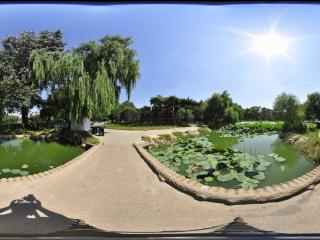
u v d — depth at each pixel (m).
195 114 26.91
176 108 26.69
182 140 20.41
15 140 18.95
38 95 23.17
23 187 6.52
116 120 26.75
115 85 20.64
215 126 26.23
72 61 18.52
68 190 6.26
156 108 26.92
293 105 20.17
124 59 20.30
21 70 22.61
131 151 12.68
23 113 24.95
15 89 21.70
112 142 16.09
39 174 7.81
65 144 17.08
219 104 25.59
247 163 10.12
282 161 11.21
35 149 15.17
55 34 22.08
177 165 10.55
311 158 11.33
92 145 15.00
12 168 10.12
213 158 11.41
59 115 21.83
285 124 21.00
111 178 7.40
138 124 26.89
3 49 22.81
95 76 19.38
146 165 9.25
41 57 20.28
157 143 17.28
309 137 15.26
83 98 18.34
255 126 26.45
